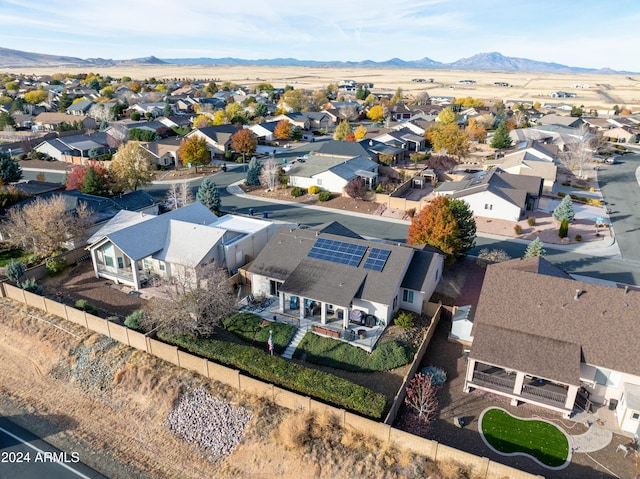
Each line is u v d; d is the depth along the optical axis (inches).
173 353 1277.1
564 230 2161.7
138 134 4284.0
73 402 1253.1
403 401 1159.0
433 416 1115.9
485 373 1180.5
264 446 1063.6
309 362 1316.4
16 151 4138.8
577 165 3248.0
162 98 7278.5
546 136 4227.4
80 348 1382.9
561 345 1127.6
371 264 1475.1
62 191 2696.9
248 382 1170.6
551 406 1099.9
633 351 1087.6
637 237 2212.1
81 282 1734.7
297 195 2876.5
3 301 1600.6
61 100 6732.3
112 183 2664.9
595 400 1142.3
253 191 3014.3
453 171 3380.9
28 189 2576.3
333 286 1418.6
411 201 2630.4
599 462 985.5
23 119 5324.8
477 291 1678.2
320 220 2472.9
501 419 1104.8
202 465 1064.8
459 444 1033.5
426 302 1501.0
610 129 4963.1
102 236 1807.3
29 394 1285.7
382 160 3489.2
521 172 2967.5
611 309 1163.9
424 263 1510.8
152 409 1197.1
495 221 2405.3
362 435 1039.6
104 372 1304.1
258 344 1386.6
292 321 1464.1
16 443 1127.0
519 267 1464.1
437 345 1381.6
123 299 1619.1
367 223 2429.9
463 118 5561.0
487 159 3794.3
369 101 7514.8
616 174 3432.6
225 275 1611.7
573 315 1177.4
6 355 1413.6
